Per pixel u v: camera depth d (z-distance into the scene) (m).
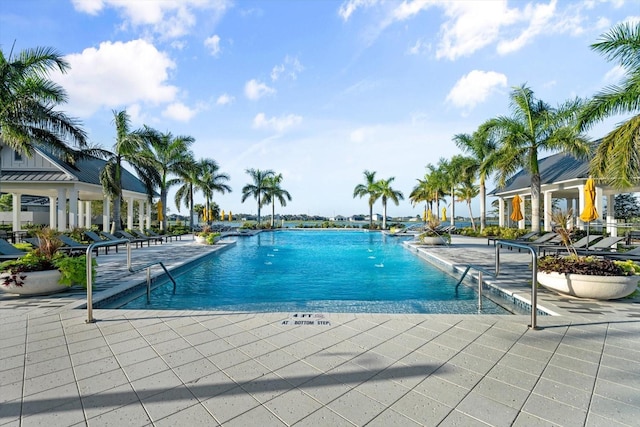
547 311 4.55
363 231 34.09
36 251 5.74
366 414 2.15
